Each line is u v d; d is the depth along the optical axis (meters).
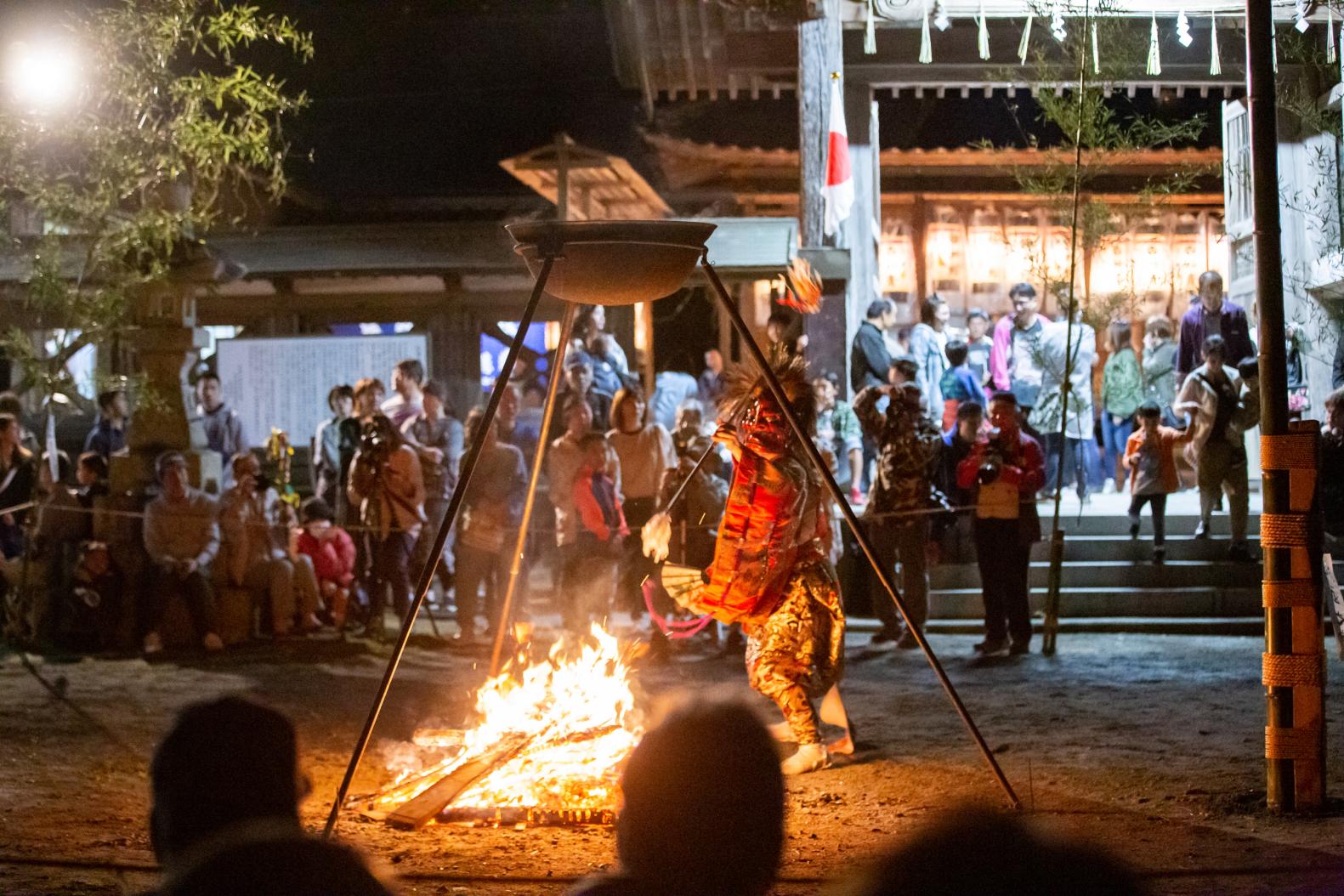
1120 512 14.55
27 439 13.30
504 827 6.51
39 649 12.02
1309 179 15.91
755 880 2.27
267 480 12.66
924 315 16.92
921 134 23.62
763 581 7.36
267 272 18.05
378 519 12.31
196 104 12.09
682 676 10.80
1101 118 12.72
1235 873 5.58
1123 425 16.83
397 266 18.11
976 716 9.18
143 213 11.98
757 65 17.55
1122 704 9.54
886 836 6.25
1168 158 21.66
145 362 12.70
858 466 15.10
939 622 13.04
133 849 6.05
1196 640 12.44
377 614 12.40
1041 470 11.69
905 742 8.38
